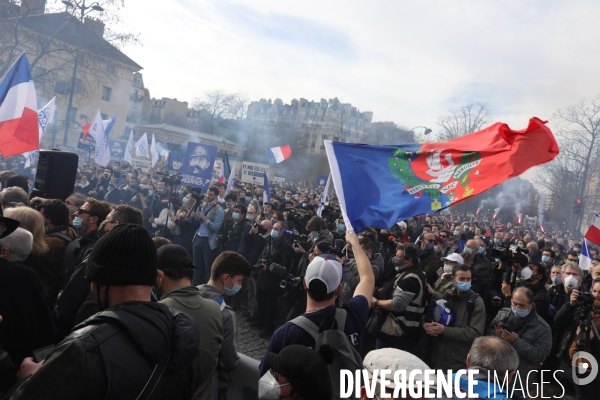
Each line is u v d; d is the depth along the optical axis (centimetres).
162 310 179
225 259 356
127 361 157
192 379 189
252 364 321
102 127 1742
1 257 298
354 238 321
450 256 573
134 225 183
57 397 145
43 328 289
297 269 716
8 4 3058
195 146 1251
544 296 577
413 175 375
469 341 485
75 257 420
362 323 266
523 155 344
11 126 739
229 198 1060
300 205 1572
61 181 580
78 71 3938
